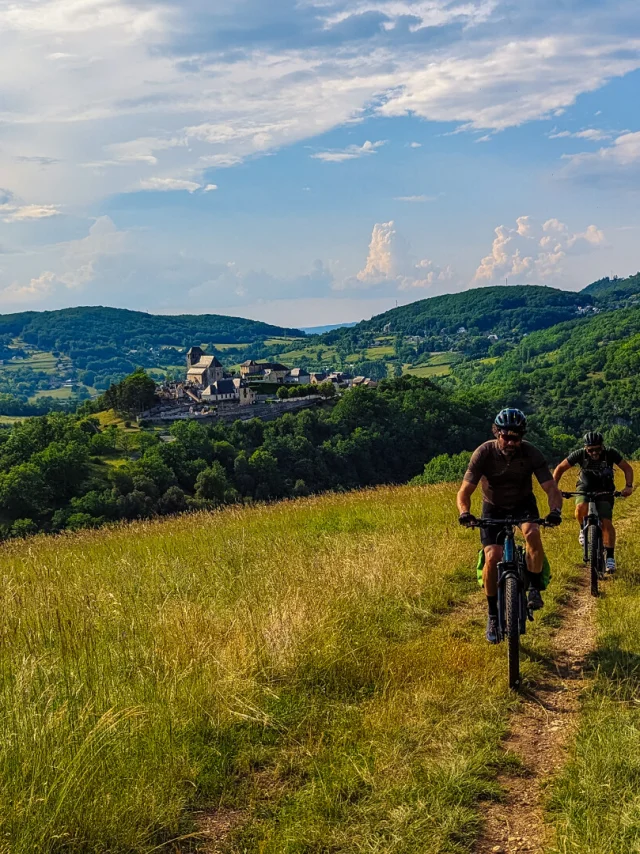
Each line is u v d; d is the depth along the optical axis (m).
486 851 3.69
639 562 9.75
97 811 3.85
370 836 3.75
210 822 4.02
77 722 4.62
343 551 10.00
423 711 5.11
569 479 20.61
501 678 5.71
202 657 5.75
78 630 6.48
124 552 11.48
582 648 6.56
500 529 6.12
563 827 3.72
